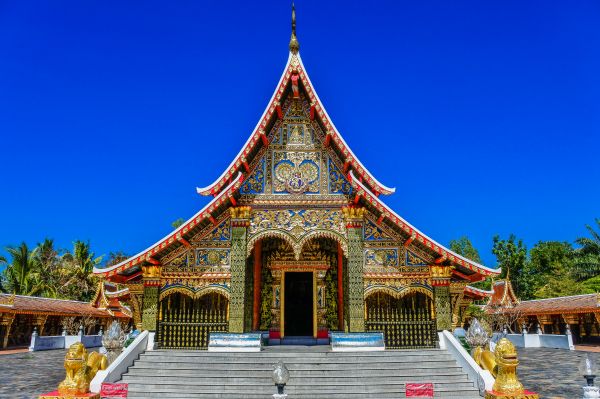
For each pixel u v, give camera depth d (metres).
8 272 47.38
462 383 15.11
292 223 19.03
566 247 62.59
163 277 18.64
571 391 16.70
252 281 20.73
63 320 43.34
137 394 14.59
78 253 55.75
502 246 58.59
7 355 32.19
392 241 18.94
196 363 16.00
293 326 22.00
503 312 42.12
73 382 13.16
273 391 14.59
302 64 19.78
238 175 18.25
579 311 35.25
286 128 20.20
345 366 15.75
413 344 18.19
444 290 18.33
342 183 19.45
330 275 22.19
